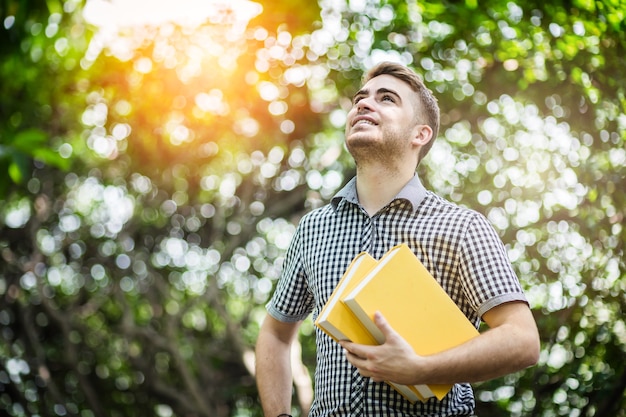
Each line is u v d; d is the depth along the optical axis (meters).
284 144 6.30
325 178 6.34
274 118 6.11
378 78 2.31
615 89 3.72
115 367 7.20
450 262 2.08
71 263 7.20
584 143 4.10
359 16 4.89
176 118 6.25
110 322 7.22
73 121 6.54
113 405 7.13
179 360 6.59
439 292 1.93
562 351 4.23
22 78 5.81
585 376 4.04
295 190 6.50
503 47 4.21
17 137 3.62
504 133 4.67
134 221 6.98
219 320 6.99
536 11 3.92
